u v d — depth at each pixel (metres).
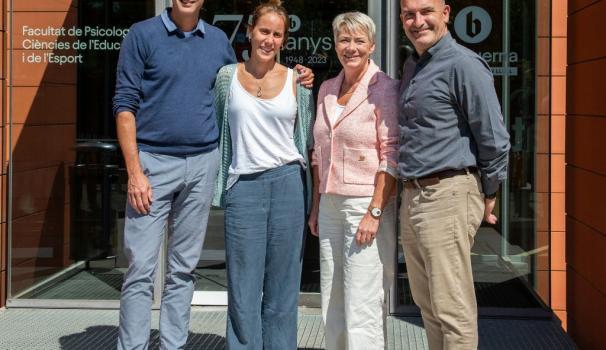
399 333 5.18
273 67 4.06
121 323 4.14
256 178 3.99
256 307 4.09
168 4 5.63
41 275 5.84
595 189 4.60
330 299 3.99
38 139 5.79
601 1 4.48
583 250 4.86
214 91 4.12
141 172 4.02
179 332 4.25
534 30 5.53
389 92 3.78
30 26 5.73
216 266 5.83
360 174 3.82
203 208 4.17
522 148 5.59
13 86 5.77
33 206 5.81
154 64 4.00
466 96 3.47
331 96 3.93
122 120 3.99
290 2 5.57
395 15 5.49
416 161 3.59
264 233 4.04
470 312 3.66
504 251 5.62
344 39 3.80
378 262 3.86
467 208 3.58
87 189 5.80
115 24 5.70
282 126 3.99
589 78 4.70
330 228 3.95
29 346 4.91
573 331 5.11
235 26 5.63
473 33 5.55
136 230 4.09
